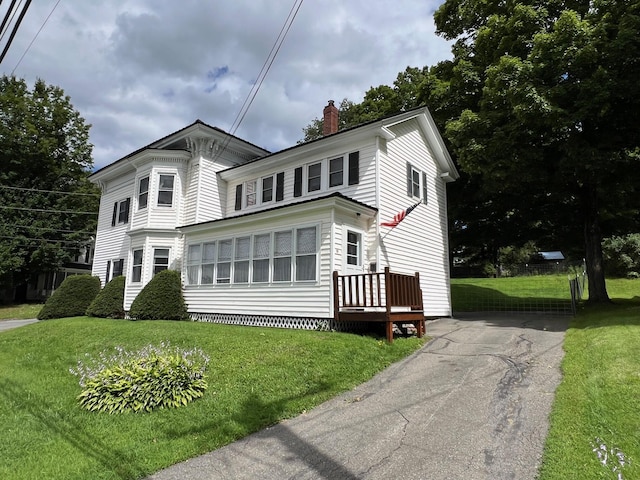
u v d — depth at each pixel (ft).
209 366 24.70
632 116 40.37
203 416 18.15
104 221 70.54
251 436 16.42
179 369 20.24
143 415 18.52
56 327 44.62
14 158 96.32
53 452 15.06
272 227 40.01
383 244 40.42
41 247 94.27
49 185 102.37
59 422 18.12
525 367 23.48
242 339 30.30
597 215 50.19
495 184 46.85
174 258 54.49
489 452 13.91
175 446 15.42
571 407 16.53
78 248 103.24
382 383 22.47
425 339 33.42
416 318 34.01
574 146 39.78
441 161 55.83
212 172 57.57
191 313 47.03
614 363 20.39
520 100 39.55
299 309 36.27
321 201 35.68
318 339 29.19
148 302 46.68
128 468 13.74
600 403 16.29
